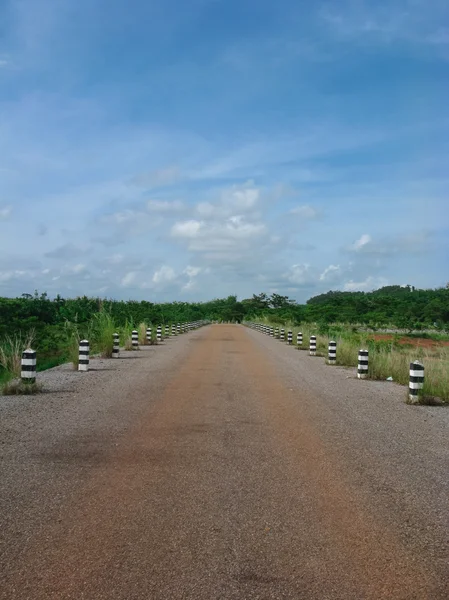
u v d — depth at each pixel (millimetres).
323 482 6340
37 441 8031
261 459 7238
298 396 12594
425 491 6094
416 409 11453
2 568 4180
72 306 33281
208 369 17906
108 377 15438
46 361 21484
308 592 3906
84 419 9625
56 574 4098
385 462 7238
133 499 5684
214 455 7402
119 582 3996
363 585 4012
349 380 16188
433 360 17734
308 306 90062
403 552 4559
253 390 13391
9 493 5805
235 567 4246
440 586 4020
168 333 41562
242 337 40062
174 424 9297
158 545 4605
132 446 7812
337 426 9398
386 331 56062
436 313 68500
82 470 6648
